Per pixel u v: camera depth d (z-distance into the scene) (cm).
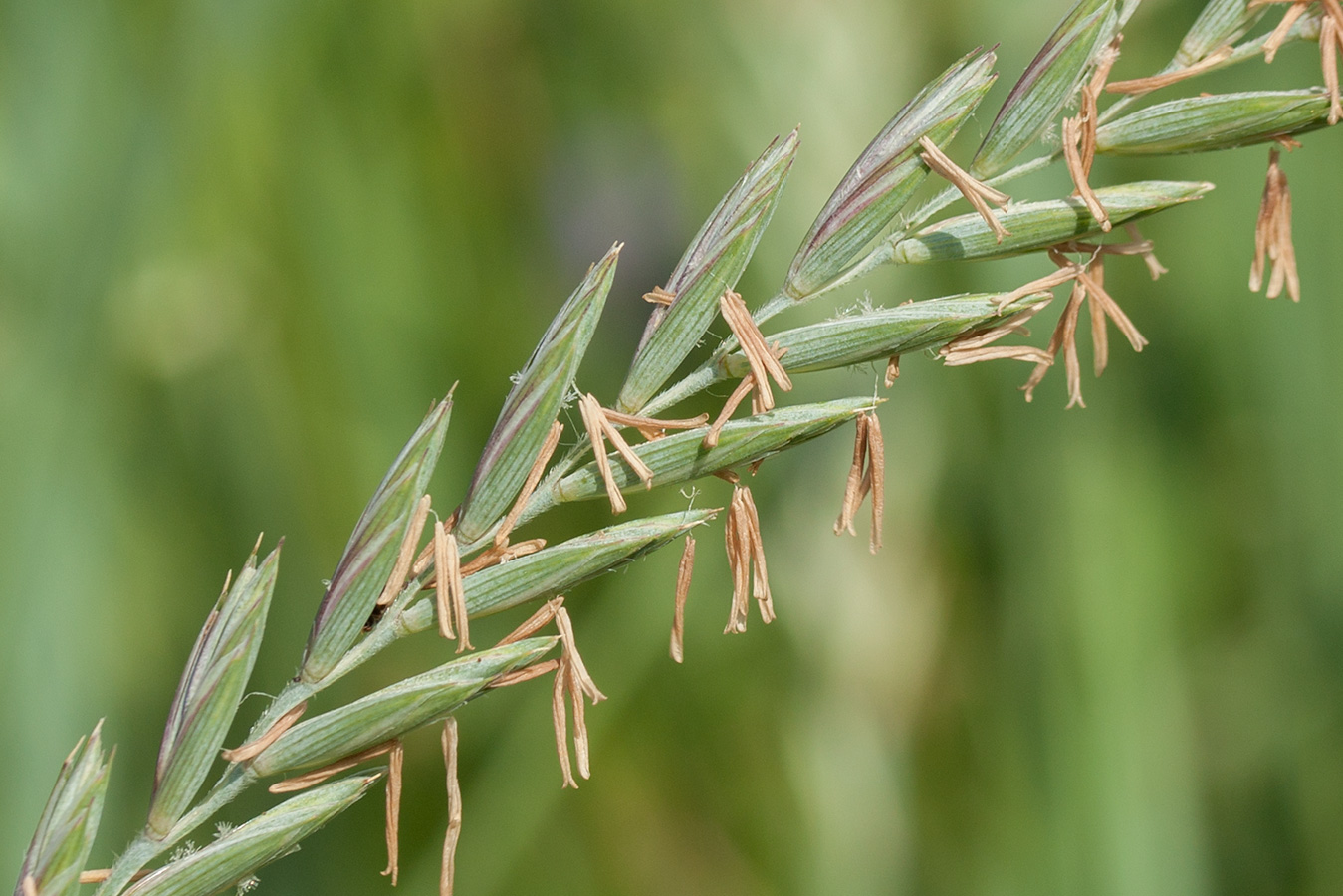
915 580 39
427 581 28
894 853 39
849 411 28
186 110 40
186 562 42
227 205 45
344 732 28
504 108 49
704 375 28
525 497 28
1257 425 42
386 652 45
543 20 48
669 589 43
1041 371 28
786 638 40
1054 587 37
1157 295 44
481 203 49
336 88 47
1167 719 36
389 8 47
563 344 28
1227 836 40
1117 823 35
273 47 44
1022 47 39
